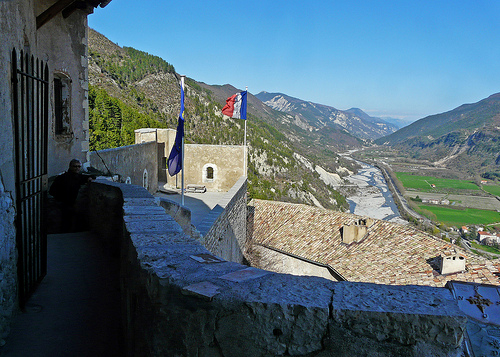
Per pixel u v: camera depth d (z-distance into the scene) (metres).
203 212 14.57
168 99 101.50
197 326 1.75
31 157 3.79
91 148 33.50
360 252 16.36
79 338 3.21
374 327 1.47
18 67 3.27
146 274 2.00
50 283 4.32
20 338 3.13
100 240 5.95
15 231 3.22
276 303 1.59
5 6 2.85
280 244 18.84
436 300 1.55
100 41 116.56
